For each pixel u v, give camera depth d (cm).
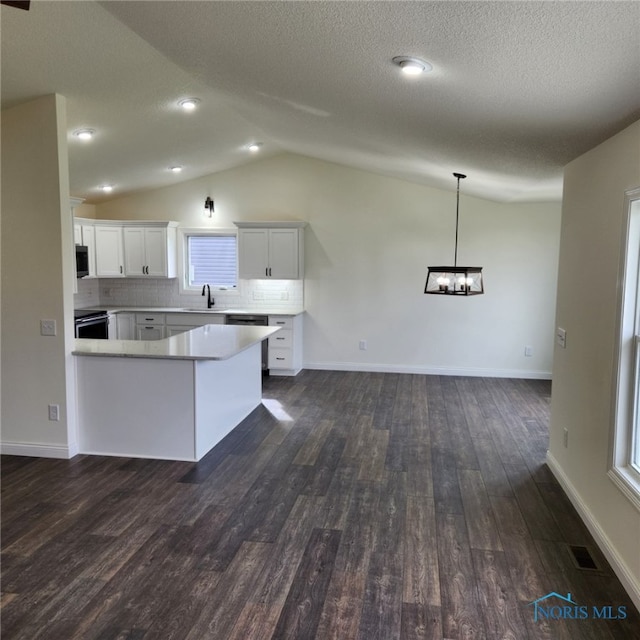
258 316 713
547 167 396
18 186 399
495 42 193
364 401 600
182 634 223
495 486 375
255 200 751
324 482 380
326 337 759
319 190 738
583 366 333
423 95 283
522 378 717
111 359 420
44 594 249
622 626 230
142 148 565
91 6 292
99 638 220
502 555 286
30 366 416
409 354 743
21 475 387
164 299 783
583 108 245
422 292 729
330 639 221
